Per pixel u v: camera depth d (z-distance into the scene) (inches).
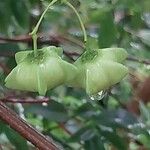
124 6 10.9
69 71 6.2
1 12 11.0
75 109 10.3
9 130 9.2
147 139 10.9
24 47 11.2
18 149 9.3
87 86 6.3
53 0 6.3
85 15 10.3
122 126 10.2
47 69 6.1
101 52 6.4
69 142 10.2
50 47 6.3
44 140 6.7
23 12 11.0
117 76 6.3
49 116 10.1
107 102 11.1
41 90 6.1
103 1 10.8
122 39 11.0
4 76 10.0
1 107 6.7
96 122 10.1
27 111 10.1
